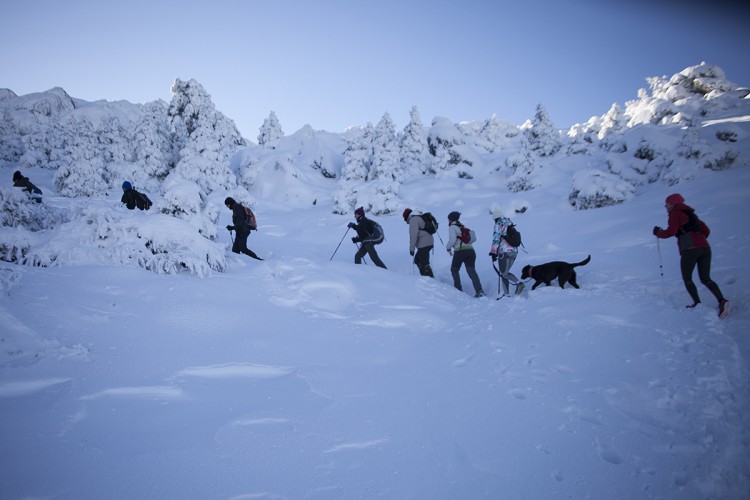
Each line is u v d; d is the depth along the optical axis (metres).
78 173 20.59
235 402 3.19
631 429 2.92
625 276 7.67
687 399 3.21
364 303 6.20
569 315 5.08
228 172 25.00
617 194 14.30
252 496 2.17
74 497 2.03
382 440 2.80
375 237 9.10
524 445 2.78
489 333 4.91
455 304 6.75
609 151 22.48
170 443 2.57
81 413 2.77
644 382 3.44
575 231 11.58
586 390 3.45
